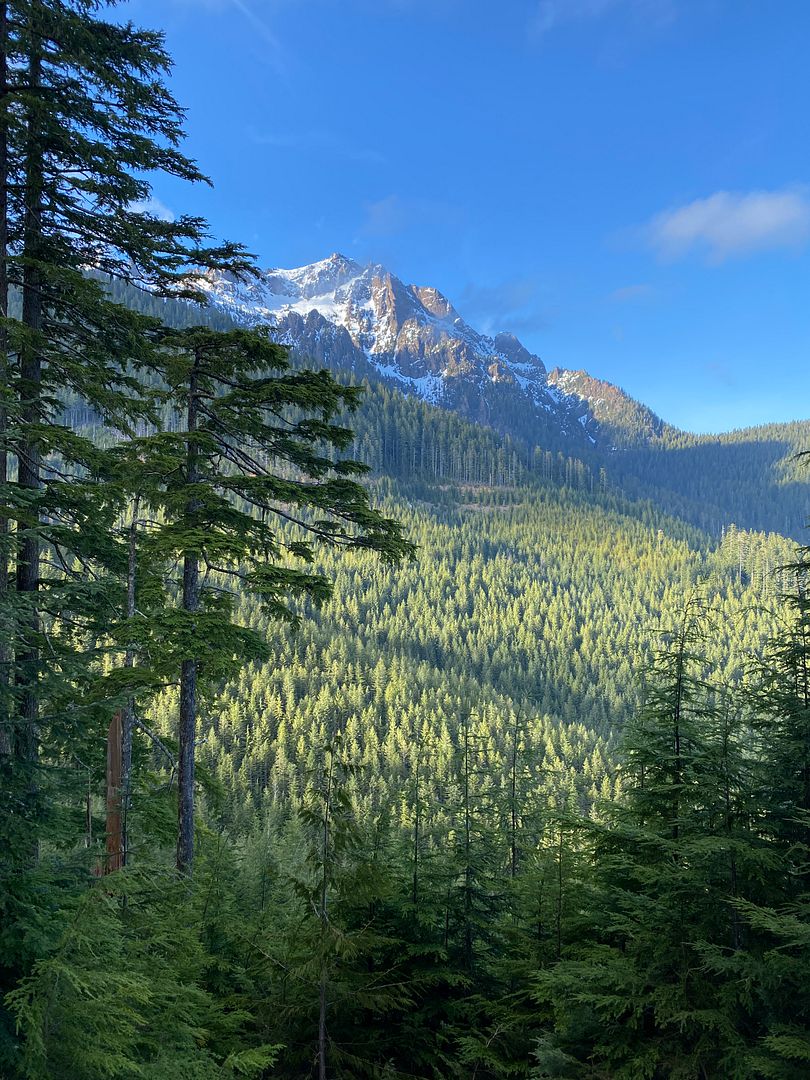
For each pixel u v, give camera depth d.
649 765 9.46
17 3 10.02
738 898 7.28
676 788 8.70
